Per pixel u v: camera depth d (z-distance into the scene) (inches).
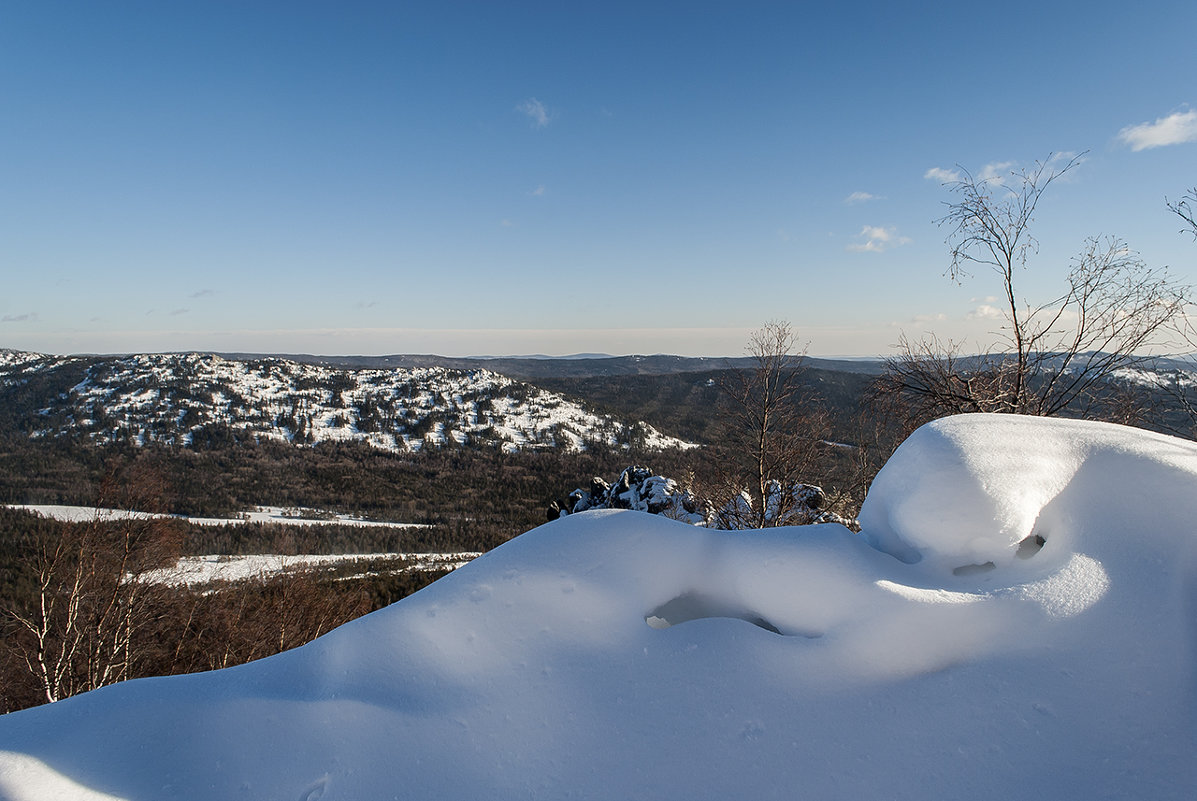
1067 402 323.6
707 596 96.7
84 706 81.2
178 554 538.6
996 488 94.5
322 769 72.3
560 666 82.0
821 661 79.9
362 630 88.4
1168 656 72.6
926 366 364.8
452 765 71.8
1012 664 75.1
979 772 65.4
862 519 115.1
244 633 630.5
